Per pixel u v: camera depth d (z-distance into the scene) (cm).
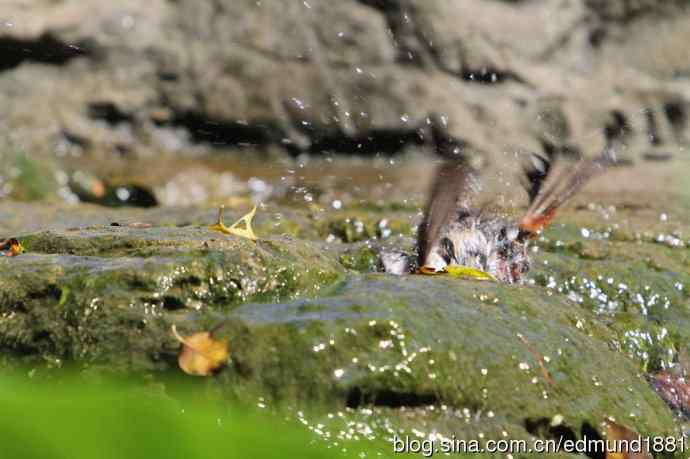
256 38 1853
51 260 675
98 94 1855
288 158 1884
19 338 632
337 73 1858
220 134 1903
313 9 1841
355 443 560
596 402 643
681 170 1714
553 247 1072
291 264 686
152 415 541
